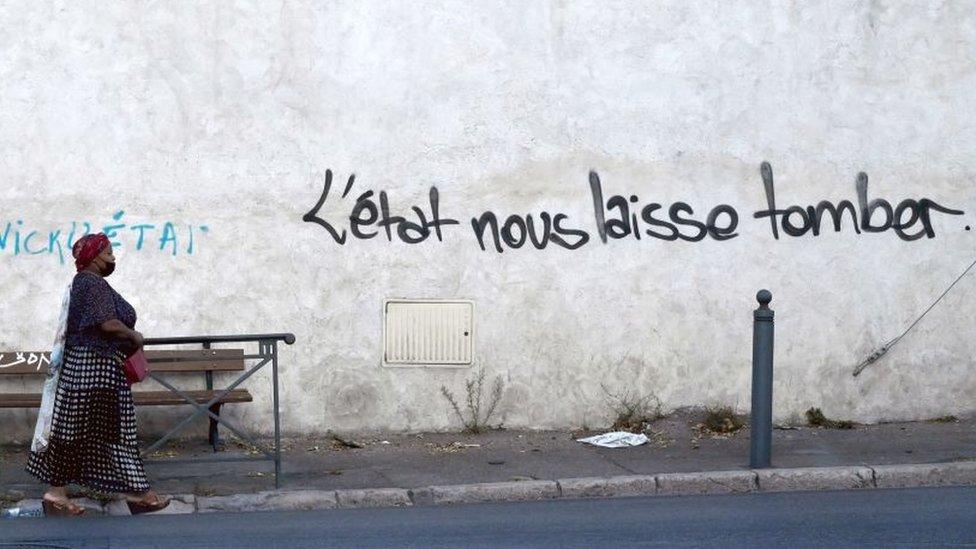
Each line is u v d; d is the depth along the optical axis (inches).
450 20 421.7
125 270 412.5
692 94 430.9
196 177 414.3
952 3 440.1
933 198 441.1
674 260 430.6
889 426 434.0
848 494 344.5
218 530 303.0
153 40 411.8
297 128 417.4
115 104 411.2
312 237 418.6
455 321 423.5
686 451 393.4
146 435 414.0
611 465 372.8
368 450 402.3
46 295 410.3
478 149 424.2
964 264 441.4
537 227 426.3
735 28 431.8
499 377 426.3
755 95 433.1
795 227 434.6
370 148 420.2
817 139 435.5
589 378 428.8
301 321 418.3
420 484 348.8
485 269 425.1
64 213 410.6
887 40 438.0
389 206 421.1
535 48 425.1
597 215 428.1
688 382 431.2
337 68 418.0
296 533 298.4
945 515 311.4
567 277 427.5
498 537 290.8
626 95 428.8
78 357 316.8
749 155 433.1
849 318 437.4
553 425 427.5
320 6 416.8
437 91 422.0
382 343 421.4
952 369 442.3
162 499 328.5
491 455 390.9
